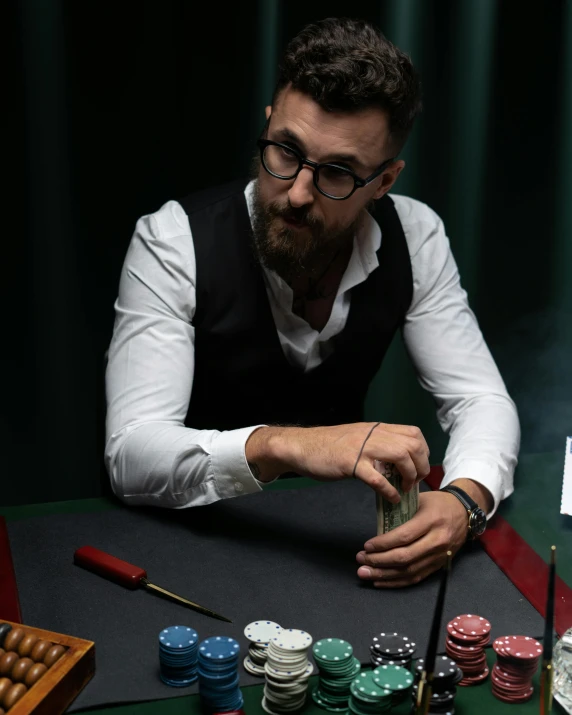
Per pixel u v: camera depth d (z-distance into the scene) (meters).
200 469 1.92
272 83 5.56
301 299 2.41
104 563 1.70
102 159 5.33
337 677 1.36
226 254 2.32
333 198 2.03
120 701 1.36
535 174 5.77
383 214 2.49
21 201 5.17
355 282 2.39
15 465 4.47
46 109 5.26
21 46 5.19
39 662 1.39
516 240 5.50
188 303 2.30
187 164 5.40
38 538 1.84
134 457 1.99
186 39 5.38
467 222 5.52
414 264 2.52
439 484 2.10
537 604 1.65
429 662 1.20
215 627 1.55
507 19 5.75
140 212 5.27
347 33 1.97
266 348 2.43
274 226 2.08
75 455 4.55
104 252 5.10
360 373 2.62
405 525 1.73
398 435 1.77
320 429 1.85
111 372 2.20
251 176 2.33
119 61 5.36
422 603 1.65
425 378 2.53
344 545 1.85
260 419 2.60
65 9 5.20
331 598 1.65
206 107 5.46
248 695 1.39
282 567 1.75
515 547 1.85
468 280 5.27
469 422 2.25
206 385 2.53
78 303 4.96
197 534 1.88
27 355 4.77
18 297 4.93
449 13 5.71
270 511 1.99
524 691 1.39
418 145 5.77
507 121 5.82
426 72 5.76
